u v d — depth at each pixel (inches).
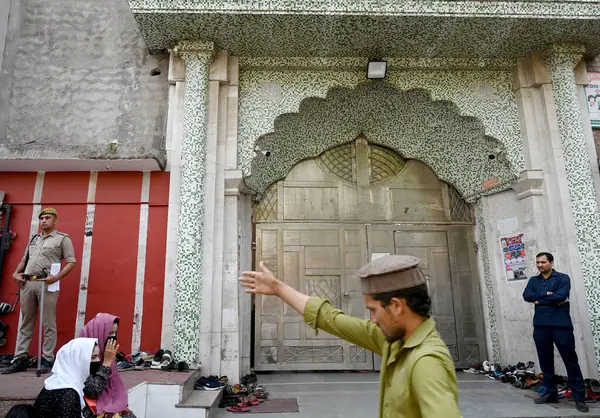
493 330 238.4
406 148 265.4
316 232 252.1
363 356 237.3
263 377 221.6
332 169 263.0
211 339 192.1
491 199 246.4
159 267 203.0
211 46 212.8
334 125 258.5
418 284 54.6
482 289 249.4
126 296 199.3
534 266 216.5
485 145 239.1
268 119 225.8
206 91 212.4
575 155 211.3
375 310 55.6
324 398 179.8
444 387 45.6
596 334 193.5
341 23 200.1
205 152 207.8
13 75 224.8
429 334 52.9
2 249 199.6
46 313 166.9
